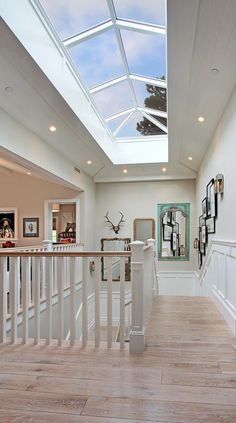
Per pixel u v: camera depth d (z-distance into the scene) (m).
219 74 3.47
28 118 4.40
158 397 2.06
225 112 4.21
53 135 5.15
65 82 4.13
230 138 3.91
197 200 7.73
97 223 8.50
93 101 5.38
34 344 3.08
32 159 4.86
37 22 3.32
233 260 3.64
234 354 2.79
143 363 2.60
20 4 2.96
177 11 2.59
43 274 5.01
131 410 1.92
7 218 7.80
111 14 3.70
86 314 3.04
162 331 3.48
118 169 7.80
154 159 7.28
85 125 4.97
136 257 2.92
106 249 8.38
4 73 3.38
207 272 5.88
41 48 3.40
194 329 3.56
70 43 3.95
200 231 6.96
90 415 1.87
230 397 2.05
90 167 7.39
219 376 2.35
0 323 3.16
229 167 3.97
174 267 8.11
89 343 3.12
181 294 8.03
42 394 2.11
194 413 1.88
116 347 2.99
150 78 5.02
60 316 3.05
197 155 6.50
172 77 3.60
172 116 4.64
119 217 8.42
